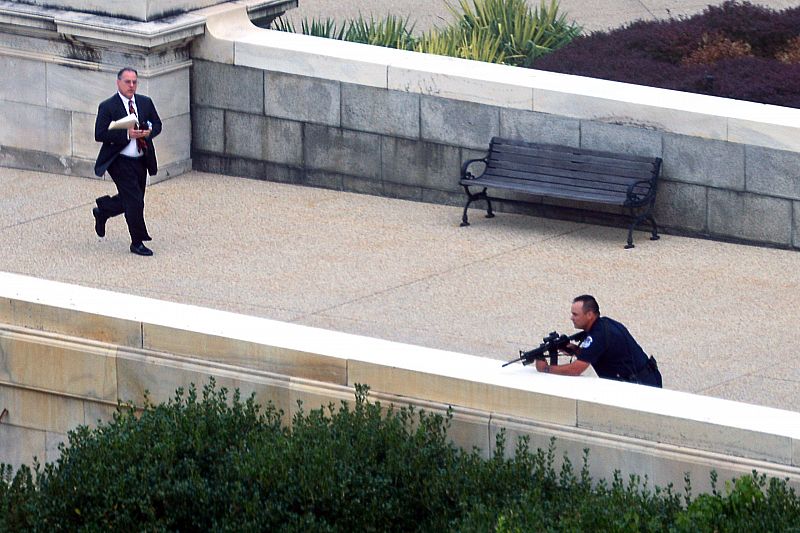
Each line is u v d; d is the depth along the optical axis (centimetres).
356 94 4253
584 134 4022
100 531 2906
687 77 4406
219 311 3309
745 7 4816
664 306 3581
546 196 4053
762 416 2797
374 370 3047
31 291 3394
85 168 4431
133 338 3269
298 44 4341
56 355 3344
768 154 3838
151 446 3011
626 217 4009
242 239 4009
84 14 4325
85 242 4000
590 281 3719
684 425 2806
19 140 4497
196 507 2909
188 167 4494
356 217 4150
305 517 2822
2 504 3019
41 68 4412
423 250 3922
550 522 2692
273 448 2933
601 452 2870
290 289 3706
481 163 4159
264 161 4419
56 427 3406
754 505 2662
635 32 4772
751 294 3634
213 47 4388
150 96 4331
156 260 3884
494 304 3603
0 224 4119
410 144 4228
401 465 2883
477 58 4738
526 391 2917
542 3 4997
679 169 3944
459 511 2834
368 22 5588
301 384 3117
